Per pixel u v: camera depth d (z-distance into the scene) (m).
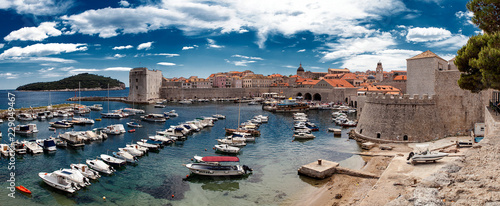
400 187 28.91
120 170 44.47
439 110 57.47
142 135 72.19
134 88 183.75
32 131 72.56
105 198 34.34
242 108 147.12
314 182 38.75
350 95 157.38
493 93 54.31
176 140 66.19
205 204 33.12
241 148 59.25
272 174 42.44
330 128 80.25
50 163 47.28
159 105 150.75
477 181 17.92
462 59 34.28
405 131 55.56
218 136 71.56
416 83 61.84
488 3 32.16
